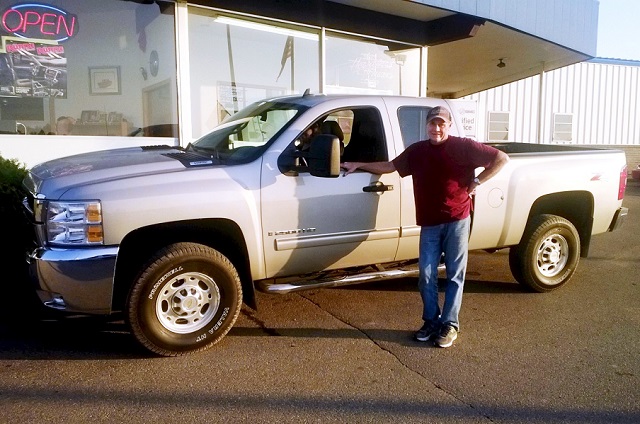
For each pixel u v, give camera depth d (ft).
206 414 10.84
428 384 12.32
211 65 28.27
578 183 19.06
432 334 14.82
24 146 23.21
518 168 17.92
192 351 13.58
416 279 20.48
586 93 72.23
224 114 29.04
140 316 12.87
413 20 33.73
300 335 14.99
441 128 13.87
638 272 22.44
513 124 68.39
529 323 16.28
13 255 16.80
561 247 19.30
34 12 23.68
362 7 30.94
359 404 11.37
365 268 16.71
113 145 24.94
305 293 18.66
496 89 66.90
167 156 15.17
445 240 14.58
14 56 23.50
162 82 26.22
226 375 12.54
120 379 12.21
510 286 20.10
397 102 16.60
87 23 24.75
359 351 14.03
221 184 13.56
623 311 17.43
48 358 13.20
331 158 13.15
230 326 14.01
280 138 14.65
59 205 12.37
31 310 16.17
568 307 17.79
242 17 28.30
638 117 76.69
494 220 17.53
